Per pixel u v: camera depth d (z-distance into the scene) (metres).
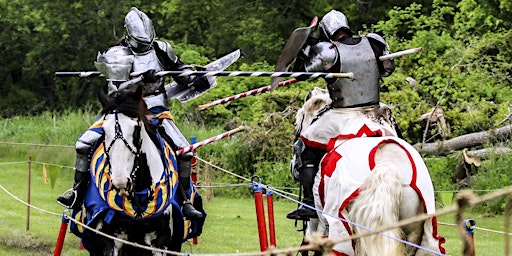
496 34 31.91
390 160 10.48
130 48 13.91
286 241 21.05
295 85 34.69
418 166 10.49
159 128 13.31
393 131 11.79
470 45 30.58
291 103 30.73
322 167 11.39
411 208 10.27
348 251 10.44
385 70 12.18
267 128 30.05
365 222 9.96
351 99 11.94
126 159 11.80
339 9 47.84
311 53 12.09
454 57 30.09
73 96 56.06
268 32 49.16
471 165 25.55
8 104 57.62
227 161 30.27
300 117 13.24
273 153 29.80
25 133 36.88
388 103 28.08
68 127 36.44
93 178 12.52
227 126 31.84
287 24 49.09
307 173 12.24
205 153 30.88
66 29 52.56
